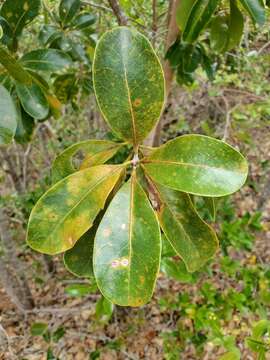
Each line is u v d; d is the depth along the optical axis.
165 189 0.24
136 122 0.22
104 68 0.21
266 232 1.04
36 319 1.04
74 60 0.53
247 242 0.73
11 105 0.24
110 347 0.92
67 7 0.48
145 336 0.95
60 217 0.22
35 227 0.22
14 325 1.04
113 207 0.21
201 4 0.30
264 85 0.96
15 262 0.96
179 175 0.21
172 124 1.19
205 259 0.26
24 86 0.35
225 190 0.20
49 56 0.38
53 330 0.97
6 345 0.92
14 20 0.35
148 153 0.24
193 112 1.18
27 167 1.16
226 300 0.66
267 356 0.58
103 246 0.21
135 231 0.21
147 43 0.21
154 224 0.21
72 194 0.22
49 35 0.50
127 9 0.59
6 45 0.36
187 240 0.25
